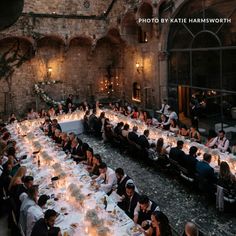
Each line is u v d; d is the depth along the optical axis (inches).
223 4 527.2
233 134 541.3
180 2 613.9
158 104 733.9
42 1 824.3
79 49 869.8
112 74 919.0
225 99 550.9
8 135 456.1
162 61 698.8
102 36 848.3
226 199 310.8
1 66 775.1
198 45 600.1
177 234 294.4
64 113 682.8
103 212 250.5
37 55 815.7
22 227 240.4
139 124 538.9
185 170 363.6
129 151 519.5
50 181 318.3
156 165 426.6
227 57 535.2
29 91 818.2
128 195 272.5
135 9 699.4
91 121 632.4
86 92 894.4
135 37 786.8
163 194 376.5
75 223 236.8
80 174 331.6
